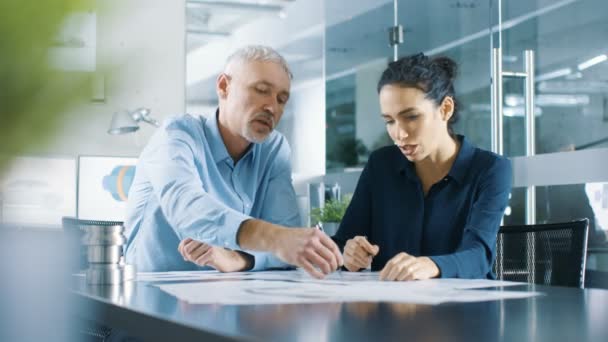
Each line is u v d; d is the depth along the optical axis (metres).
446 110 1.80
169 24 5.25
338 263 1.29
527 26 4.39
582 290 1.11
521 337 0.57
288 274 1.57
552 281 1.79
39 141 0.22
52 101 0.22
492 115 4.54
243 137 1.97
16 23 0.20
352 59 6.15
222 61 5.91
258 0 6.07
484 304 0.87
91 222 2.00
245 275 1.52
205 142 1.94
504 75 4.52
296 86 6.21
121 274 1.18
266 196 2.07
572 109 4.09
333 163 6.30
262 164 2.05
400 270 1.34
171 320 0.65
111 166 4.75
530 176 4.29
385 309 0.80
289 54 6.20
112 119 4.67
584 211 3.96
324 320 0.68
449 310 0.80
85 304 0.96
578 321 0.70
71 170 4.67
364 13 6.01
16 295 0.32
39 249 0.33
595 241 3.91
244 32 6.02
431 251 1.83
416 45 5.43
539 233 1.83
